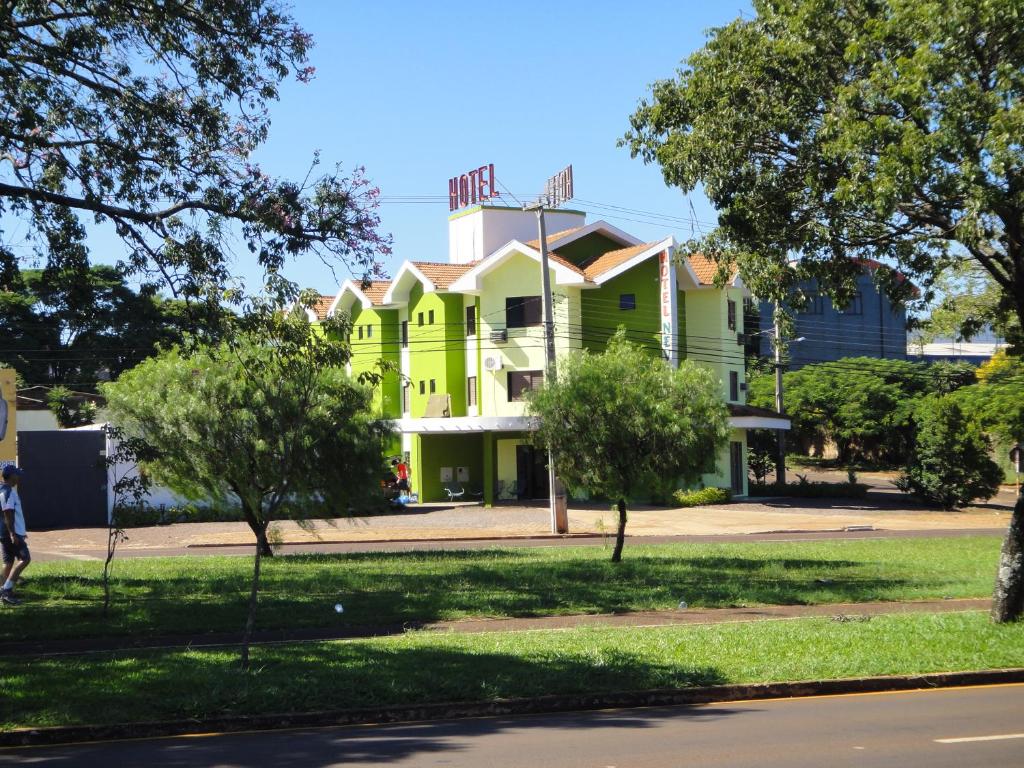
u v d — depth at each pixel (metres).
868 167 13.88
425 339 50.78
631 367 22.72
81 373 50.22
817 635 12.95
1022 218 13.86
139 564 22.89
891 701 10.38
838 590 18.11
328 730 9.19
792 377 69.19
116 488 15.55
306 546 30.67
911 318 16.81
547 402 22.67
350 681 10.23
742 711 9.91
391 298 51.91
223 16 13.95
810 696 10.73
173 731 9.03
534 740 8.61
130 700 9.45
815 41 14.69
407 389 52.47
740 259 16.17
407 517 41.31
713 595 17.52
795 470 69.44
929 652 11.98
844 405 67.19
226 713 9.34
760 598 17.22
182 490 23.88
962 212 13.98
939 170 13.19
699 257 50.12
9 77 13.62
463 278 48.06
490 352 48.09
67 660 11.50
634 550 26.91
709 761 7.77
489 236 53.31
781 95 15.09
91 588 18.12
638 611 16.08
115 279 48.56
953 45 13.28
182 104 14.35
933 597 17.47
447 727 9.27
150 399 22.28
